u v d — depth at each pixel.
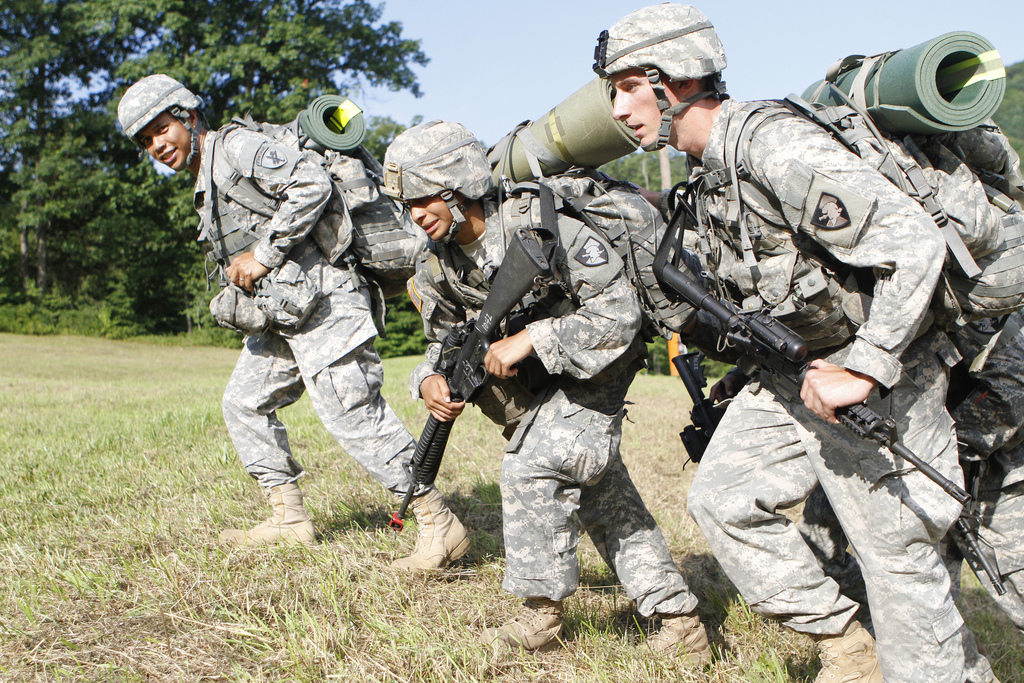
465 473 4.98
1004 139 2.19
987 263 2.12
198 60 29.11
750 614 3.16
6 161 37.25
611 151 2.66
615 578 3.43
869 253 1.92
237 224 3.38
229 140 3.32
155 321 38.97
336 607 2.90
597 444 2.55
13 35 36.22
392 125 35.16
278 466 3.63
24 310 34.12
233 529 3.73
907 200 1.93
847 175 1.93
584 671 2.60
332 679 2.52
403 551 3.56
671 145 2.30
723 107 2.14
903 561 2.15
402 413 7.10
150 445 5.56
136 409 7.95
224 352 31.88
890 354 1.92
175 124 3.42
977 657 2.52
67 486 4.40
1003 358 2.43
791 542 2.29
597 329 2.36
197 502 4.14
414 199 2.45
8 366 18.33
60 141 35.47
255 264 3.29
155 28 31.91
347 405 3.41
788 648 2.94
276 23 29.20
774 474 2.30
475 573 3.39
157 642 2.70
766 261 2.13
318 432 5.93
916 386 2.17
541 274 2.27
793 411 2.26
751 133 2.05
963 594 4.00
